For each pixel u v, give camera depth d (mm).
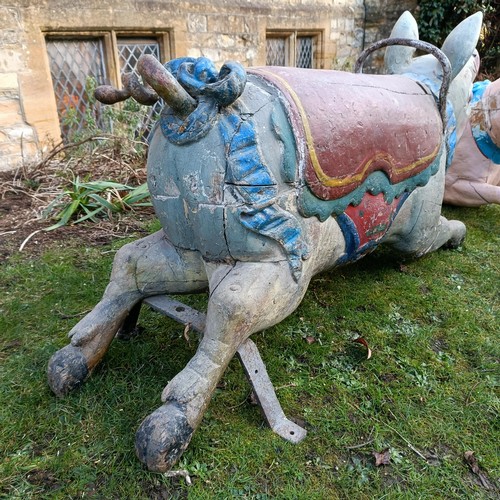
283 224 1128
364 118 1281
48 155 3311
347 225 1342
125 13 3637
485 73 5883
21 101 3309
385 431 1289
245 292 1104
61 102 3666
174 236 1239
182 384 1110
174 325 1666
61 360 1306
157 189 1188
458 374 1513
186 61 1127
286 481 1129
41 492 1078
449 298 1910
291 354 1552
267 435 1232
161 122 1166
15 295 1884
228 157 1076
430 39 5664
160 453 1062
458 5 5453
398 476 1172
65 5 3326
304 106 1151
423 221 1753
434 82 1709
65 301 1843
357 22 5844
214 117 1081
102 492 1079
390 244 1838
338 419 1311
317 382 1438
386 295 1911
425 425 1314
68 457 1153
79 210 2668
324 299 1866
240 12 4414
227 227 1112
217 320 1110
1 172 3303
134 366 1451
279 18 4832
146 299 1367
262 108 1109
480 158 2590
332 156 1185
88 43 3672
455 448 1257
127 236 2439
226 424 1260
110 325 1339
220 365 1136
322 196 1191
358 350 1589
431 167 1597
